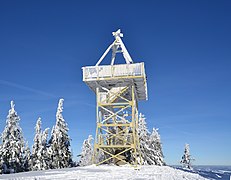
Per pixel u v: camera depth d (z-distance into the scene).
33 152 45.97
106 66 25.62
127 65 25.17
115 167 22.86
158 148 48.66
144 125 44.50
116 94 26.31
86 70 25.94
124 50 26.97
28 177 13.21
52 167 44.19
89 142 57.91
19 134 44.22
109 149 27.47
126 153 28.62
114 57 28.09
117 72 25.25
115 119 27.58
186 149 65.12
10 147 42.88
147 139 44.56
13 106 44.56
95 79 25.42
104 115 28.06
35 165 44.25
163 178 14.19
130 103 25.72
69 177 13.59
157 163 43.72
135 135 26.44
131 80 25.53
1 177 13.64
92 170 19.39
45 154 45.03
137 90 28.88
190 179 16.50
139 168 21.70
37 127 46.88
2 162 41.97
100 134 26.06
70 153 45.78
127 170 19.44
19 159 43.72
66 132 45.50
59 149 44.16
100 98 26.98
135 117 27.84
